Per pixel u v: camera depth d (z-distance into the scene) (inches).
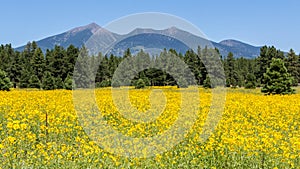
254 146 482.0
